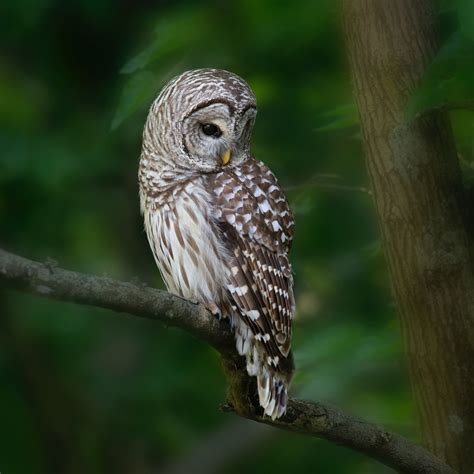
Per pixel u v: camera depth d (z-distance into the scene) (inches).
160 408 569.6
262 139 502.6
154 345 584.4
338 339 377.7
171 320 299.0
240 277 371.9
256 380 346.0
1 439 581.9
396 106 323.9
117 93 557.3
